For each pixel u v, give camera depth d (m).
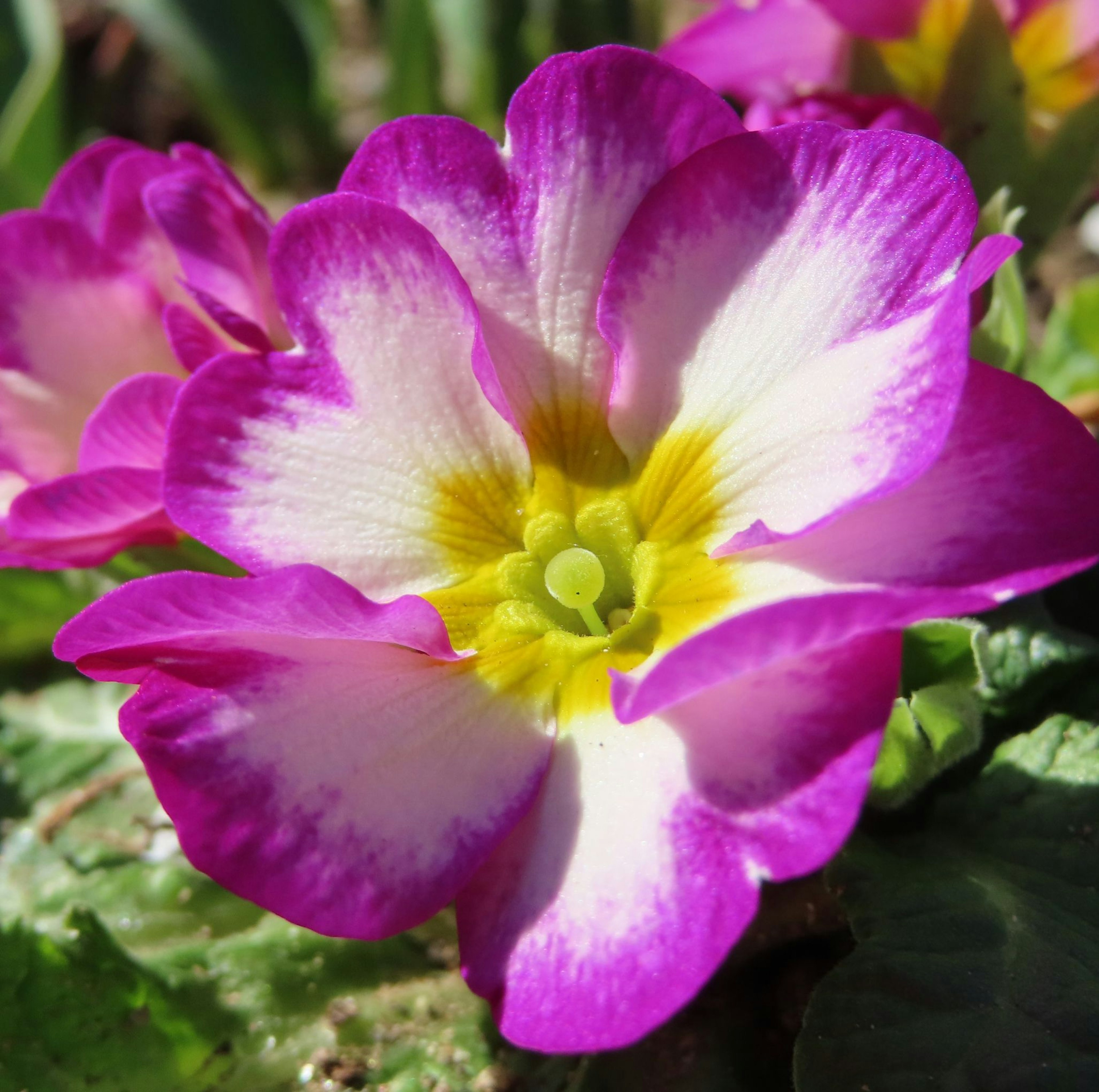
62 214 0.14
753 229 0.12
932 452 0.11
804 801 0.11
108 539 0.13
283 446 0.12
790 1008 0.13
